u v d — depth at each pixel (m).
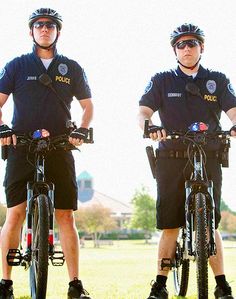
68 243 6.71
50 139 6.19
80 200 158.88
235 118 6.60
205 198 5.91
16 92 6.67
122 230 133.12
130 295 7.88
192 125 6.05
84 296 6.52
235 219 126.19
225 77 6.79
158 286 6.57
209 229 5.89
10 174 6.54
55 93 6.64
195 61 6.68
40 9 6.62
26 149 6.48
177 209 6.46
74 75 6.80
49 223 5.85
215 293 6.46
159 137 5.91
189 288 8.59
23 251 6.36
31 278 6.13
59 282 9.84
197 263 5.63
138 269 14.44
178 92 6.66
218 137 6.04
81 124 6.78
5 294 6.45
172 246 6.62
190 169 6.41
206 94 6.68
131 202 113.12
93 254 32.94
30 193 6.17
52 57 6.75
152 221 109.81
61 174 6.60
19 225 6.57
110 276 11.64
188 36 6.65
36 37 6.64
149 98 6.70
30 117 6.59
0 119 6.46
